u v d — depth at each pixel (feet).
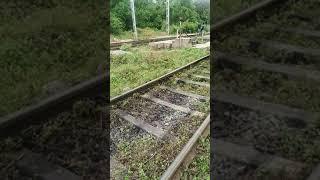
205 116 18.54
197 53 43.14
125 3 75.97
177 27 91.30
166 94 23.08
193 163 13.76
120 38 62.59
